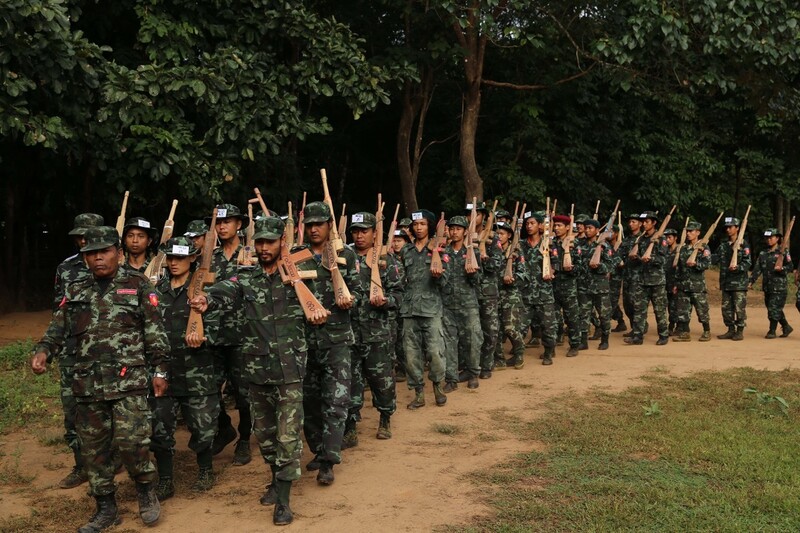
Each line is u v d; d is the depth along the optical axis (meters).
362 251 6.48
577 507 4.70
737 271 11.89
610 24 15.80
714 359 10.12
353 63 12.20
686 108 18.34
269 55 12.06
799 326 13.91
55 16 9.26
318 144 18.73
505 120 18.70
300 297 4.76
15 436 6.77
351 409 6.15
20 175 14.34
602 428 6.48
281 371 4.69
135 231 6.00
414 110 16.48
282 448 4.65
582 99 17.70
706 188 20.73
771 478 5.13
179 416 7.23
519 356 9.51
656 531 4.29
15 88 9.27
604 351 10.92
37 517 4.80
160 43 11.23
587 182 17.95
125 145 10.61
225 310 5.03
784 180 22.27
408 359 7.53
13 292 14.82
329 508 4.87
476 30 15.23
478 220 8.91
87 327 4.50
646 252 11.31
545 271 9.55
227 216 6.59
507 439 6.35
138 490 4.66
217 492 5.27
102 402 4.48
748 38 13.05
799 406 7.19
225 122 11.09
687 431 6.31
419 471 5.56
